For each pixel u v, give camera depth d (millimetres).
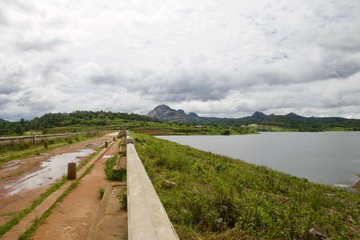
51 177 10617
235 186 10086
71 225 5180
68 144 28594
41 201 6855
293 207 7461
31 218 5551
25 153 18844
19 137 22938
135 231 2012
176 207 5719
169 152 16562
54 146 24969
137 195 2922
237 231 4621
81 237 4609
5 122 117812
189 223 4898
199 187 8523
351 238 6434
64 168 12977
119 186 7402
